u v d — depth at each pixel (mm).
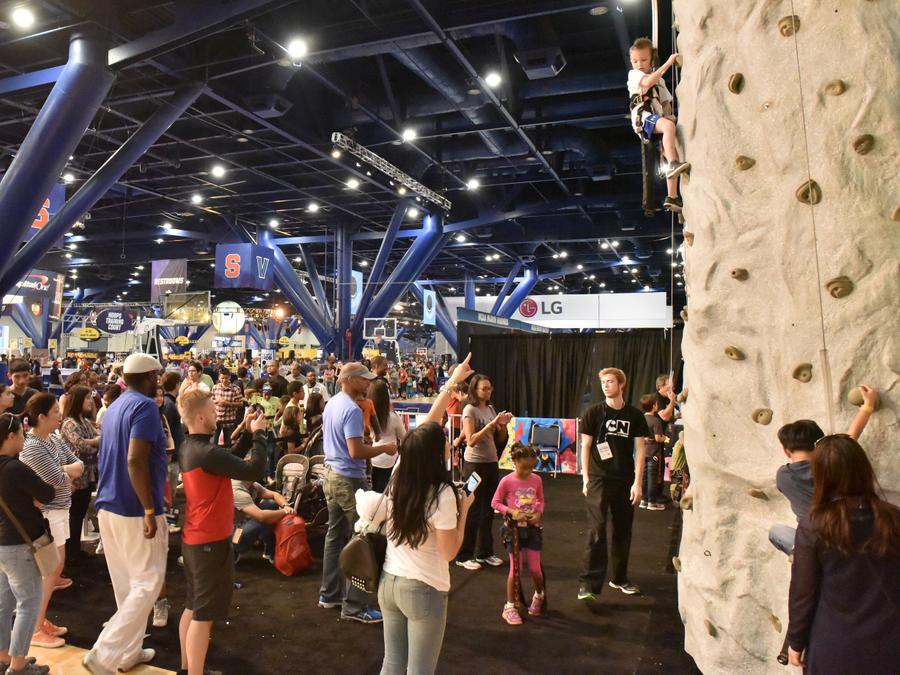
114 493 3398
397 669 2646
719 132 2949
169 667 3619
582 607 4543
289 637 4043
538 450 9758
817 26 2641
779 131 2719
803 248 2621
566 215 23344
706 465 2984
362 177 16953
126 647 3293
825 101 2600
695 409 3076
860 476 1964
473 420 5520
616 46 11500
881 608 1864
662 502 7648
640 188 19094
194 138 15016
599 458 4695
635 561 5602
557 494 8297
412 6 9180
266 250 20406
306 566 5309
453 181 19484
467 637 4059
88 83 9844
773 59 2758
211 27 9008
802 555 2012
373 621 4234
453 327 31203
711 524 2965
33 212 9977
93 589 4840
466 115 13523
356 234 24750
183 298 17797
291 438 7176
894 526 1885
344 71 12648
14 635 3264
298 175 18188
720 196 2934
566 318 20141
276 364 10227
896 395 2396
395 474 2668
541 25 9969
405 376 16891
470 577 5195
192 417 3363
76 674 3547
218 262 19906
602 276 37156
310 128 14336
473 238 24656
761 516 2811
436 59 11383
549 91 12289
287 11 10250
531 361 10398
